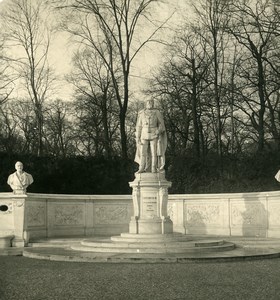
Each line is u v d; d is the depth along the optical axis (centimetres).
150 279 1145
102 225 2358
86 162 2672
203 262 1421
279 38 3114
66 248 1766
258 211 2205
